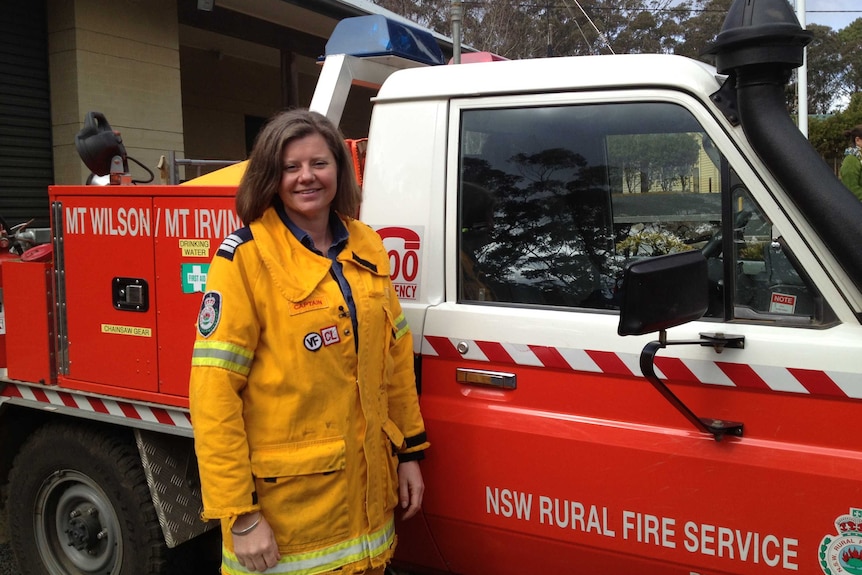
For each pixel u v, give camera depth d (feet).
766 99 6.21
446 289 7.88
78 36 23.98
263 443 6.35
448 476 7.76
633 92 7.05
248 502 6.10
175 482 9.26
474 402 7.66
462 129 7.86
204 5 25.05
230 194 7.87
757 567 6.37
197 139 38.14
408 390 7.30
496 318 7.50
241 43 35.78
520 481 7.36
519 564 7.63
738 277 6.61
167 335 8.45
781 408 6.30
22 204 24.18
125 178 10.28
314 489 6.34
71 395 9.50
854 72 89.86
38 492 10.21
